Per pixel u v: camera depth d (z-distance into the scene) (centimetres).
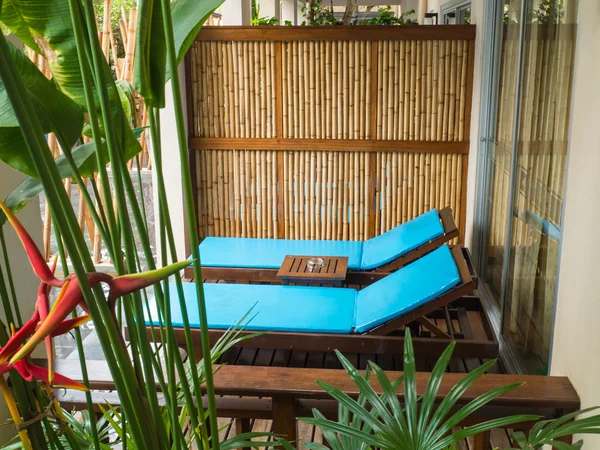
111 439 272
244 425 283
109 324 88
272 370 274
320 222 611
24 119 79
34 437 112
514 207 389
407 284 373
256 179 607
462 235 589
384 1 1340
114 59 661
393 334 405
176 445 122
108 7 646
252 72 584
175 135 596
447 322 373
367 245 525
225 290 408
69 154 103
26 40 116
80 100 110
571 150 264
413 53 562
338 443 166
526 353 344
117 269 102
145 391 107
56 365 280
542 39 326
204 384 259
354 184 597
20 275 263
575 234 256
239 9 643
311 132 591
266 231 618
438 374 160
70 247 83
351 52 569
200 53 583
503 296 405
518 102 383
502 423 149
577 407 245
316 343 346
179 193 605
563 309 271
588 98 245
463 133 571
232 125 597
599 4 234
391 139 582
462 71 559
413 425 153
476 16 550
